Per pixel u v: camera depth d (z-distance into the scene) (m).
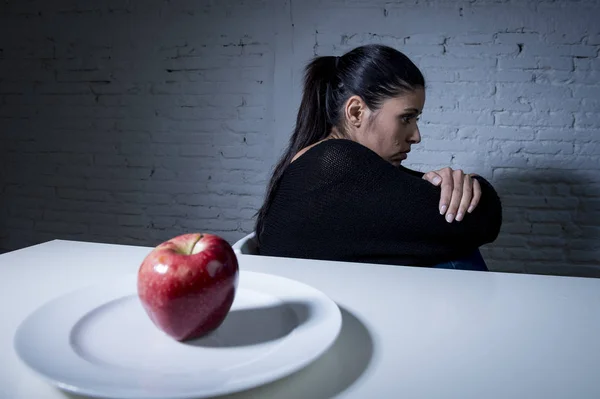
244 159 2.57
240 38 2.50
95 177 2.75
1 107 2.81
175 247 0.40
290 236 1.00
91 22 2.65
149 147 2.67
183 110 2.61
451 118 2.37
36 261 0.67
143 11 2.59
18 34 2.74
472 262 0.98
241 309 0.45
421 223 0.92
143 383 0.29
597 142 2.29
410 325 0.44
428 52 2.35
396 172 0.95
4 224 2.88
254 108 2.53
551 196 2.35
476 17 2.31
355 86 1.09
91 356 0.34
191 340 0.38
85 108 2.71
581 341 0.40
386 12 2.37
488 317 0.46
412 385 0.32
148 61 2.61
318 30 2.42
